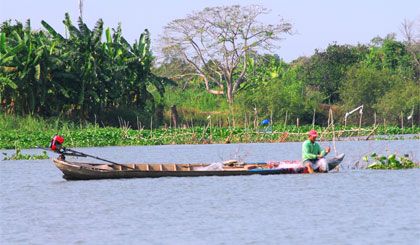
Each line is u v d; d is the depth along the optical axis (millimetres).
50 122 166250
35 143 130125
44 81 163500
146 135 145250
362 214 46875
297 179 65875
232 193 57375
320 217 46031
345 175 68812
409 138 152750
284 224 43875
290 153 109250
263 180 65500
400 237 39625
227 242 39031
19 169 83062
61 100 174000
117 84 183875
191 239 39844
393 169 74250
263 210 49094
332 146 125625
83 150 120375
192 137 143125
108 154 109625
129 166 71250
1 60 155000
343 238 39688
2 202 54906
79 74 170250
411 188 59125
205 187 61219
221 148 123812
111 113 186125
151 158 101312
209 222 44812
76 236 41250
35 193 59969
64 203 53812
